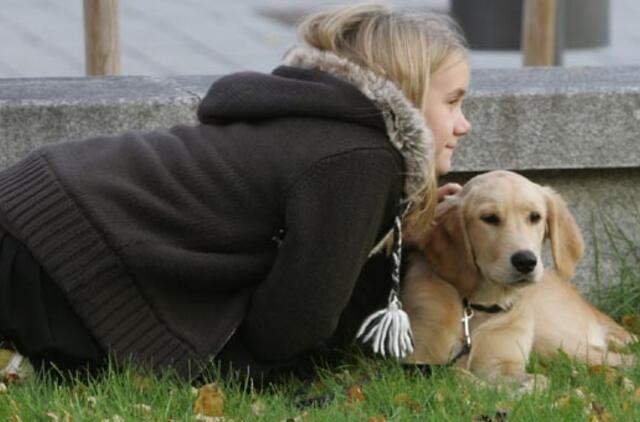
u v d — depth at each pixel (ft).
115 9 35.32
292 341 23.95
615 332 29.19
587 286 31.42
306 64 24.48
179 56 61.57
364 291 26.96
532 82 31.24
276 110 23.79
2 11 72.18
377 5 25.18
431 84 24.73
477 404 23.52
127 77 32.45
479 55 65.10
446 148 25.22
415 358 26.45
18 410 22.58
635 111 30.32
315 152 23.26
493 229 25.57
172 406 22.90
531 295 27.84
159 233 23.54
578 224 31.22
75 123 28.84
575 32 49.78
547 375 26.30
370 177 23.32
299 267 23.35
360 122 23.63
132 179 23.62
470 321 26.81
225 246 23.66
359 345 26.86
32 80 31.76
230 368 24.36
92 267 23.36
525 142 30.14
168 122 29.17
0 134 28.63
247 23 70.23
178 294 23.86
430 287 26.73
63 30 67.10
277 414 22.93
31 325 23.75
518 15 51.26
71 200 23.39
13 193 23.84
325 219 23.27
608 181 31.19
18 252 23.79
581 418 22.93
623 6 78.89
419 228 26.00
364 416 22.86
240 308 24.03
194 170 23.56
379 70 24.23
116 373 23.47
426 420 22.77
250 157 23.54
